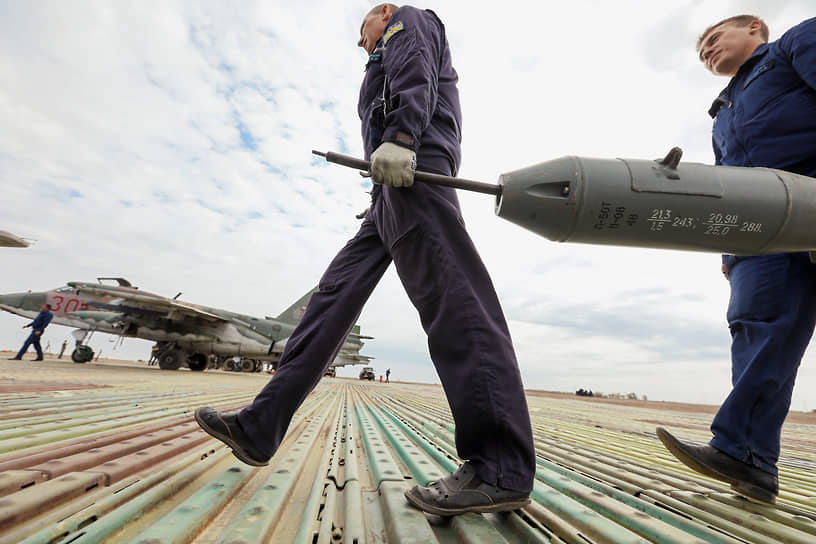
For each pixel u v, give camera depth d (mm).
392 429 3104
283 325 19938
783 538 1214
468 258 1273
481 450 1160
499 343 1186
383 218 1480
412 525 1050
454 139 1489
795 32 1507
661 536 1106
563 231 1201
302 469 1718
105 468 1396
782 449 4094
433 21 1502
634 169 1162
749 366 1531
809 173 1513
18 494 1078
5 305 16422
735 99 1758
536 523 1136
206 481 1413
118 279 17594
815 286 1535
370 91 1612
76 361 14859
